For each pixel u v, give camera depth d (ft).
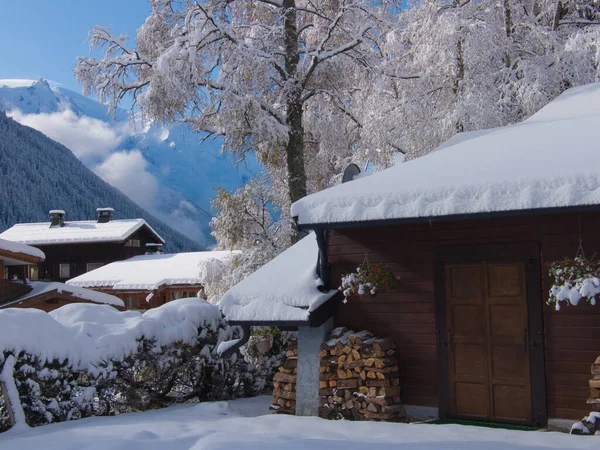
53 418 27.09
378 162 57.67
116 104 53.93
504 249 24.57
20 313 27.22
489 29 49.37
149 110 47.83
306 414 27.30
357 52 53.11
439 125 51.13
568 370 22.93
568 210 20.99
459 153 28.17
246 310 27.48
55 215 148.66
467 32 49.44
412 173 26.21
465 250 25.41
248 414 29.84
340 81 56.13
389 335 26.94
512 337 24.14
